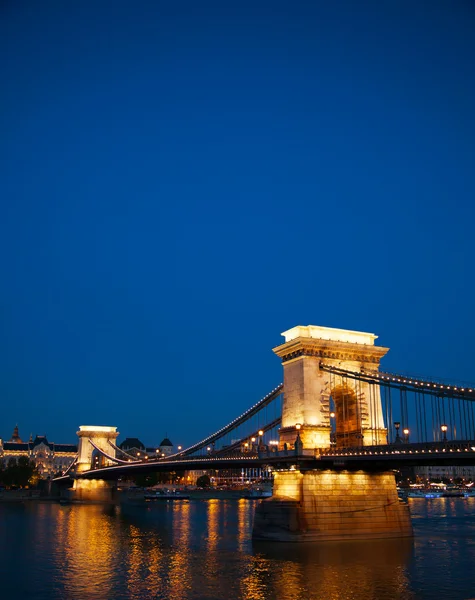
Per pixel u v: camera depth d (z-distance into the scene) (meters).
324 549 65.81
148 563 61.41
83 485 183.38
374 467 71.62
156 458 138.50
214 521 111.31
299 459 71.31
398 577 52.66
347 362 80.50
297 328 80.88
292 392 79.62
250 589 49.47
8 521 110.69
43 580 53.78
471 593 47.41
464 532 83.94
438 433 60.75
